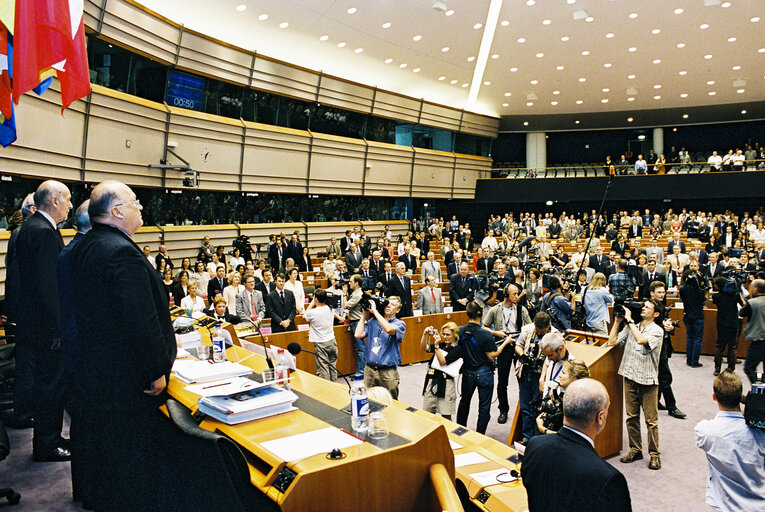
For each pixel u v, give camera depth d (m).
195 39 15.48
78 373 2.92
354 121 22.56
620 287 10.66
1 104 4.18
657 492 5.27
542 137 30.22
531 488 2.69
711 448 3.66
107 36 13.02
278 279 9.51
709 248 17.61
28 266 4.47
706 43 19.61
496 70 22.36
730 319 9.07
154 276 2.82
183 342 4.18
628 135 31.19
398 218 26.14
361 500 2.21
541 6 17.09
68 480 4.50
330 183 21.72
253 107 18.56
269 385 2.98
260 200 19.66
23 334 4.70
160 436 2.76
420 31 18.03
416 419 2.63
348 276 12.90
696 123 27.94
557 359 5.39
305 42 18.02
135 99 14.32
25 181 11.30
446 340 6.13
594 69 22.25
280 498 2.03
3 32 3.84
